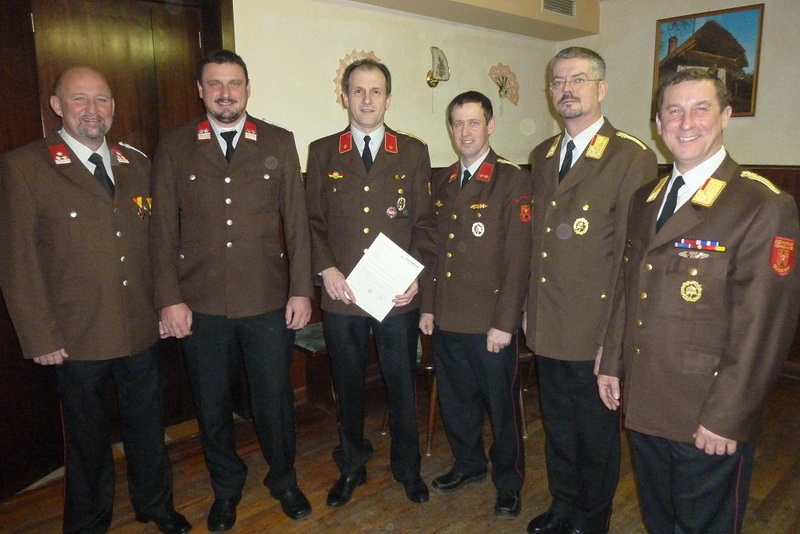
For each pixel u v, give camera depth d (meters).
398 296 1.90
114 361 1.79
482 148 1.90
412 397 2.08
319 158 1.99
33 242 1.61
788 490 2.22
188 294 1.84
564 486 1.88
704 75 1.24
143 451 1.90
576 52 1.64
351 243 1.93
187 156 1.81
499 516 2.04
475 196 1.89
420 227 1.98
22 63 2.13
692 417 1.25
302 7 3.00
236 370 1.97
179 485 2.30
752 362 1.15
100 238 1.68
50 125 2.35
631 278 1.38
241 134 1.84
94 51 2.43
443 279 1.95
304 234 1.93
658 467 1.39
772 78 3.51
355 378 2.04
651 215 1.35
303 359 3.14
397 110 3.54
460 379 2.08
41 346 1.61
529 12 3.66
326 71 3.15
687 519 1.32
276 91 2.96
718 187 1.24
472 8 3.39
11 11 2.08
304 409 3.05
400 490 2.22
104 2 2.43
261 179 1.84
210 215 1.80
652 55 3.99
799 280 1.15
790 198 1.16
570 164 1.70
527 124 4.35
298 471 2.40
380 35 3.37
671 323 1.26
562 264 1.67
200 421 1.94
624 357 1.41
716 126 1.23
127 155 1.82
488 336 1.83
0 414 2.17
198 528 2.01
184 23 2.68
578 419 1.75
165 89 2.66
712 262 1.21
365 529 1.99
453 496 2.18
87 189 1.67
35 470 2.31
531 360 3.07
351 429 2.10
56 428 2.40
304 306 1.92
